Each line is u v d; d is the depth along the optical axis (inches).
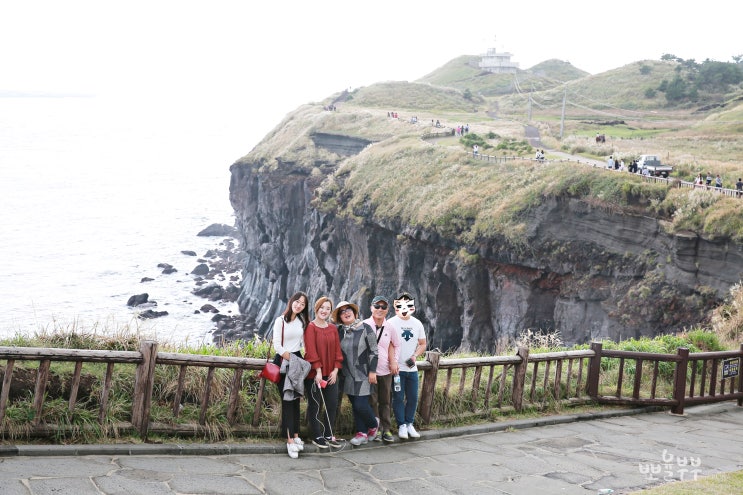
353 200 2367.1
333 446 349.4
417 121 3769.7
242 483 285.1
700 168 1872.5
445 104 5206.7
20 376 325.4
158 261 3501.5
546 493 298.7
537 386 480.4
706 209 1338.6
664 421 471.2
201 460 311.7
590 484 314.3
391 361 367.2
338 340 347.9
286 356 335.3
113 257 3516.2
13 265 3161.9
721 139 2974.9
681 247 1332.4
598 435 416.5
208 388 340.2
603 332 1469.0
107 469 282.4
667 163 1988.2
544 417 444.8
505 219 1684.3
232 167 3740.2
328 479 301.4
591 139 3002.0
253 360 350.3
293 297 339.3
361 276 2268.7
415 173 2281.0
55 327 428.8
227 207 5472.4
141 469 288.0
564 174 1684.3
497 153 2519.7
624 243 1486.2
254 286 3051.2
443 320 1861.5
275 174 3125.0
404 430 375.9
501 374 454.0
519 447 377.1
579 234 1569.9
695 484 308.8
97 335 413.7
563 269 1567.4
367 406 357.7
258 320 2856.8
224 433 344.2
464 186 1994.3
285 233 2970.0
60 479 263.9
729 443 416.5
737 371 530.6
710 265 1300.4
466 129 3282.5
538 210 1638.8
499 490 300.2
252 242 3223.4
